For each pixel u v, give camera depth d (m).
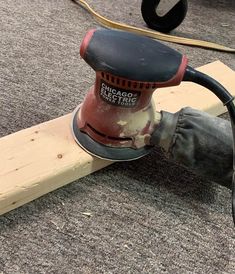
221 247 0.89
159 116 0.92
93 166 0.94
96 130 0.90
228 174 0.89
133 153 0.92
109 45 0.81
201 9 1.52
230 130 0.88
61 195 0.93
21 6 1.39
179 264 0.85
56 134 0.94
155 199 0.95
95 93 0.89
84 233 0.88
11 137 0.92
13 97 1.12
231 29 1.47
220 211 0.95
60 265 0.82
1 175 0.86
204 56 1.35
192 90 1.09
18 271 0.81
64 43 1.29
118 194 0.95
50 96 1.14
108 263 0.84
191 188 0.98
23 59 1.22
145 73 0.80
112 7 1.47
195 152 0.89
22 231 0.86
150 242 0.88
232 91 1.12
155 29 1.39
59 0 1.44
